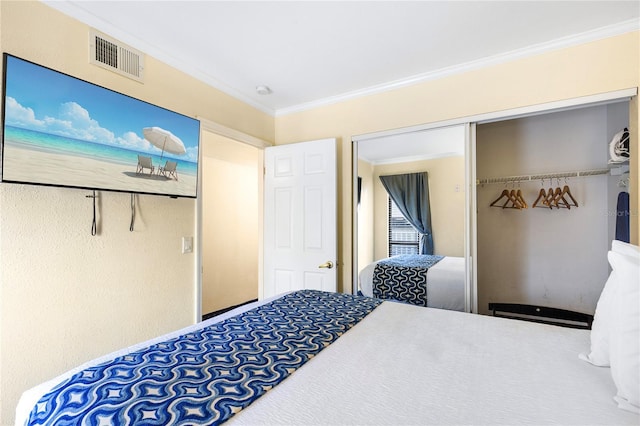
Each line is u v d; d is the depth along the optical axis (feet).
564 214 8.08
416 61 6.98
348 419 2.20
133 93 5.95
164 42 6.20
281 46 6.36
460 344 3.60
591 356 3.08
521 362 3.12
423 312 4.92
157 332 6.32
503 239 8.77
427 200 8.30
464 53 6.64
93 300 5.28
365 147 8.81
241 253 13.48
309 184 8.73
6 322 4.29
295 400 2.43
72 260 5.00
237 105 8.48
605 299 3.09
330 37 6.05
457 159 7.96
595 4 5.11
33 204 4.56
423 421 2.18
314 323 4.24
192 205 7.11
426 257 8.27
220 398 2.38
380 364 3.08
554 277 8.16
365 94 8.41
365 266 8.82
